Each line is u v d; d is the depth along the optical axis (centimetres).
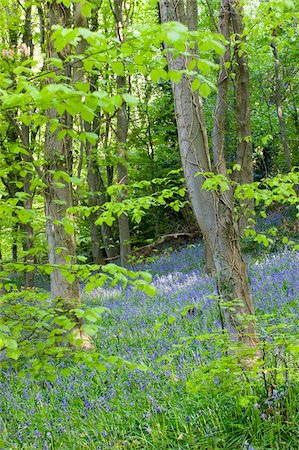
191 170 542
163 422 443
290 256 1048
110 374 599
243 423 416
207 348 629
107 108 237
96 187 1844
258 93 1861
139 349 689
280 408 406
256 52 1416
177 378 525
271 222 1581
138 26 251
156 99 2136
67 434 469
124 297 1109
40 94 223
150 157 2145
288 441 376
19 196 395
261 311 739
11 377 645
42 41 809
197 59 245
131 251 1814
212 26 1202
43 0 762
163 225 2253
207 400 452
